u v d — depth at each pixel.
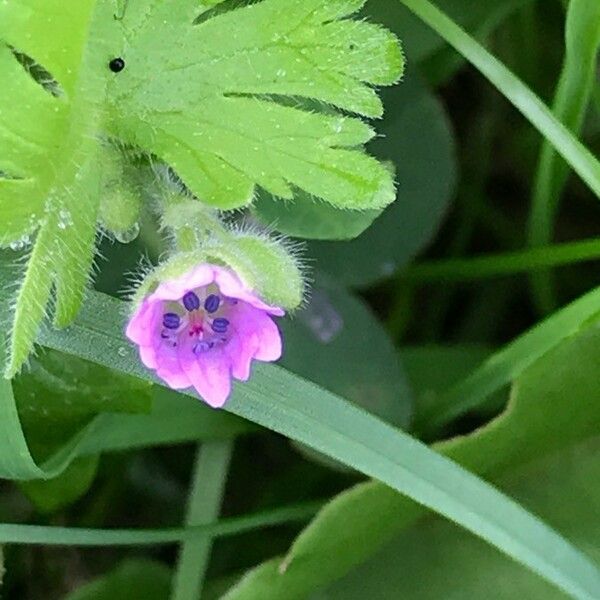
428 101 0.09
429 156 0.09
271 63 0.07
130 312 0.07
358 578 0.08
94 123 0.06
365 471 0.07
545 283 0.10
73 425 0.07
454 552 0.08
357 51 0.07
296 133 0.07
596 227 0.11
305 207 0.07
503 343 0.10
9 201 0.06
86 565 0.09
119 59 0.07
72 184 0.06
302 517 0.08
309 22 0.07
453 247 0.10
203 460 0.08
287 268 0.07
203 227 0.07
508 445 0.08
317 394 0.07
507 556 0.08
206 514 0.08
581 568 0.07
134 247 0.08
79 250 0.06
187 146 0.07
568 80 0.08
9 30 0.06
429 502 0.07
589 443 0.08
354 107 0.07
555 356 0.07
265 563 0.07
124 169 0.07
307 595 0.08
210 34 0.07
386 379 0.08
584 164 0.08
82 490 0.08
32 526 0.07
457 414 0.08
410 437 0.07
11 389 0.07
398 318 0.10
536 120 0.08
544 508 0.08
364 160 0.07
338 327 0.09
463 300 0.10
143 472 0.10
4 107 0.06
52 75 0.06
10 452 0.07
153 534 0.08
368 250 0.09
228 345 0.06
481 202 0.10
